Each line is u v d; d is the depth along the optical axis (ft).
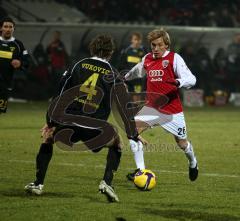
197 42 217.56
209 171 74.95
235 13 258.78
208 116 166.71
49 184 64.34
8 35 85.10
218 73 220.23
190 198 58.39
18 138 106.63
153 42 64.95
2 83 84.79
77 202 55.67
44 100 205.87
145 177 59.16
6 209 52.39
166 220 49.47
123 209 53.11
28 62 86.43
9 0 233.55
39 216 50.08
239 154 91.20
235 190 62.64
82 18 243.19
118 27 201.98
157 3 251.39
